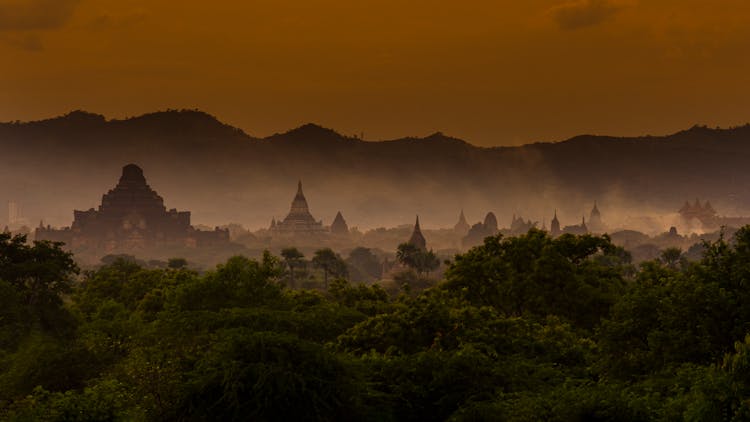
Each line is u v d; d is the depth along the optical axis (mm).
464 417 44312
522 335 62562
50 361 60125
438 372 49156
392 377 49812
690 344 45375
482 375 49469
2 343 77750
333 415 42188
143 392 44875
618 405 38906
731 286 47188
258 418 40156
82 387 59875
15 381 59344
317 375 42125
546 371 53219
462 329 61188
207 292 76688
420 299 65188
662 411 37406
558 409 40125
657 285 55094
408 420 48031
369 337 61469
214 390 41406
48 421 40844
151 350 51281
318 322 69188
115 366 58969
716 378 35094
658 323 49812
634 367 49812
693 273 49469
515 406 42562
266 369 40688
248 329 51844
